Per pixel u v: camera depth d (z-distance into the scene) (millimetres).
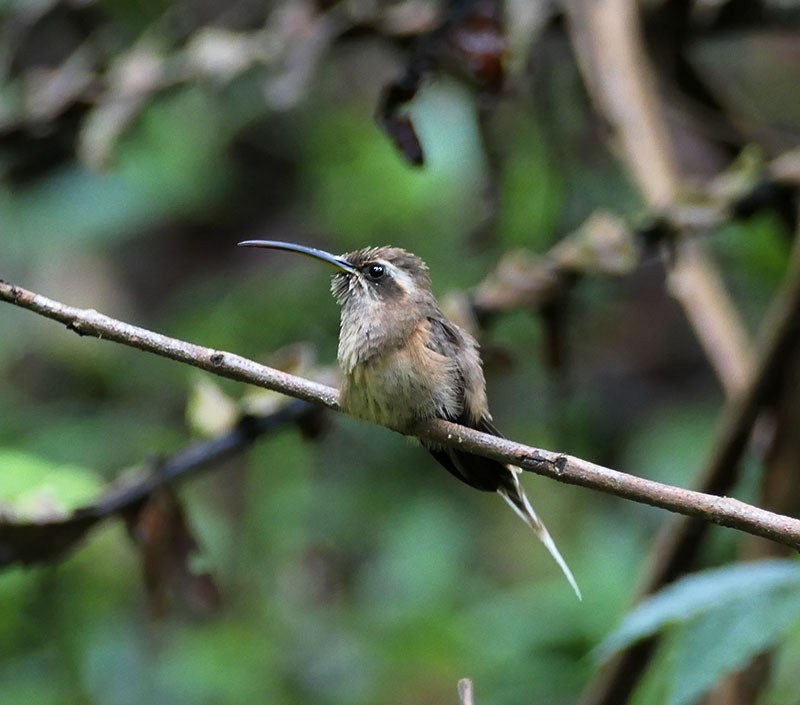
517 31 8203
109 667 10391
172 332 12672
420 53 7570
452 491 12617
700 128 9609
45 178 11562
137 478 7281
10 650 10367
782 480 7188
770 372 7266
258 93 12430
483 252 11031
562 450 9633
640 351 12883
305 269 12656
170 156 12430
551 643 10812
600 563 11336
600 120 8844
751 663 7125
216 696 10422
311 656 10992
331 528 12031
